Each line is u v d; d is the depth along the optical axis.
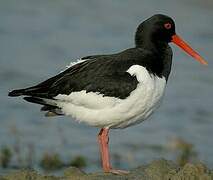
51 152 16.08
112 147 16.64
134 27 25.56
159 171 10.94
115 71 11.83
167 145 16.62
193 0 27.41
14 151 16.02
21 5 28.06
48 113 12.37
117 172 11.55
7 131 17.30
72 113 12.08
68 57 22.58
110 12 27.33
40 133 17.34
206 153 16.28
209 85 20.61
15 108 18.95
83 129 17.77
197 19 26.08
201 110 18.94
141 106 11.84
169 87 20.47
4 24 25.78
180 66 22.02
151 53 12.12
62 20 26.44
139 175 10.90
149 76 11.78
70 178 10.84
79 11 27.47
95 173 11.25
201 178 10.62
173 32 12.90
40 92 11.91
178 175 10.64
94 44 23.73
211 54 22.77
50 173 15.10
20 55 22.84
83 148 16.59
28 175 10.92
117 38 24.36
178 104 19.33
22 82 20.59
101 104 11.75
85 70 11.95
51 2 28.59
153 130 17.73
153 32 12.52
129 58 11.96
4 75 21.08
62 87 11.88
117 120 11.93
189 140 17.05
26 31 25.16
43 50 23.30
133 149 16.56
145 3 28.03
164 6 27.45
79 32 25.05
